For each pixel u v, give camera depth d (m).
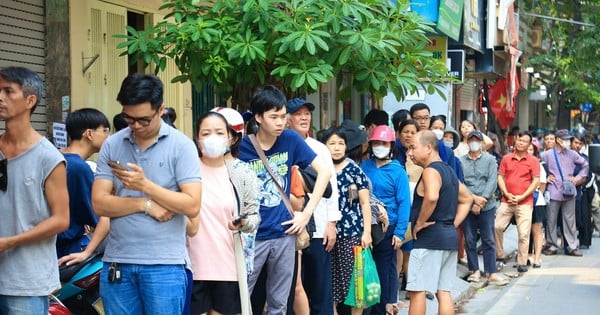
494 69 24.88
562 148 17.59
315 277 8.56
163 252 5.90
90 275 7.08
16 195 5.57
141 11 12.06
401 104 16.56
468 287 13.02
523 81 33.06
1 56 9.56
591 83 35.91
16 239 5.50
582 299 12.58
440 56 17.45
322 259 8.55
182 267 6.00
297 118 8.50
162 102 5.87
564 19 31.56
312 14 9.56
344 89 10.54
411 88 9.98
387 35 9.70
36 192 5.57
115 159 5.99
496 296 12.84
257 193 7.01
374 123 11.48
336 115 18.69
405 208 9.86
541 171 16.00
